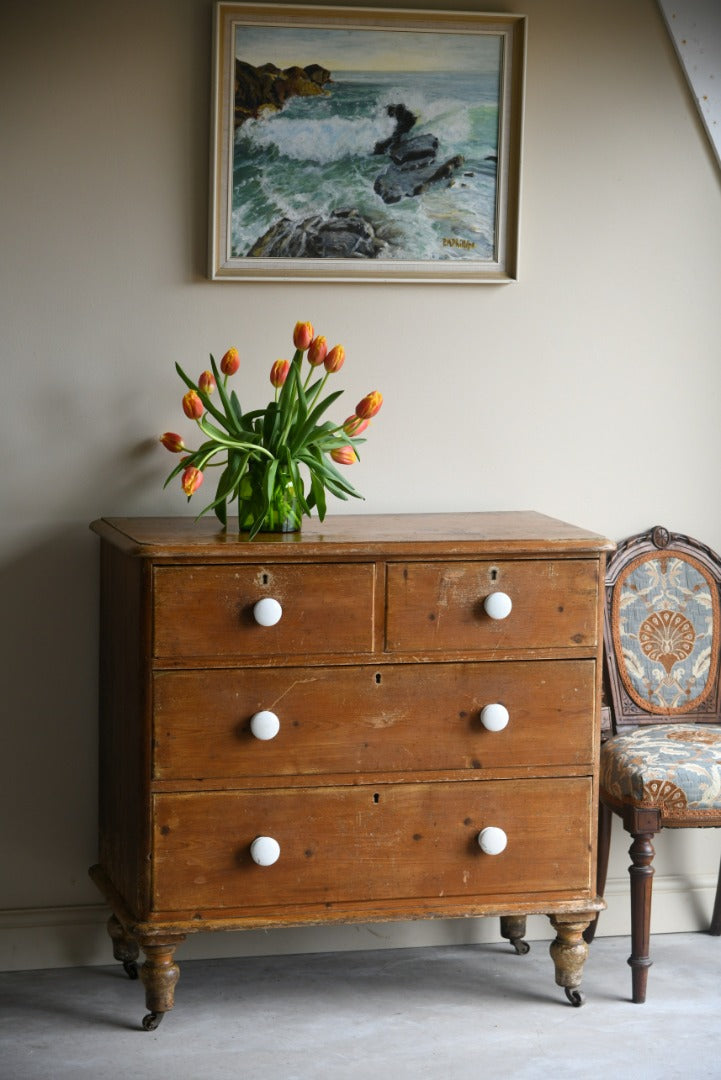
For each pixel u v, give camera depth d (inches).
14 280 110.6
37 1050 98.0
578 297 120.1
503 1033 102.3
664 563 121.0
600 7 117.6
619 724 119.2
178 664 96.3
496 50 115.1
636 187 120.1
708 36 118.8
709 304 122.5
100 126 110.7
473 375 118.9
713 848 125.4
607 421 121.8
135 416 113.7
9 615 113.1
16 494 112.5
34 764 114.4
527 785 102.6
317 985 111.0
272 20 111.2
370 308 116.6
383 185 114.9
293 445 104.2
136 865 98.5
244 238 113.2
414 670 100.1
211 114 111.1
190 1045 99.3
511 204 117.0
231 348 112.0
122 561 101.4
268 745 98.5
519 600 101.2
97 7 109.7
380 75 113.7
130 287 112.6
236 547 96.0
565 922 104.7
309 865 100.0
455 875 102.3
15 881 114.7
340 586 98.3
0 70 108.4
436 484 119.3
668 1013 106.3
